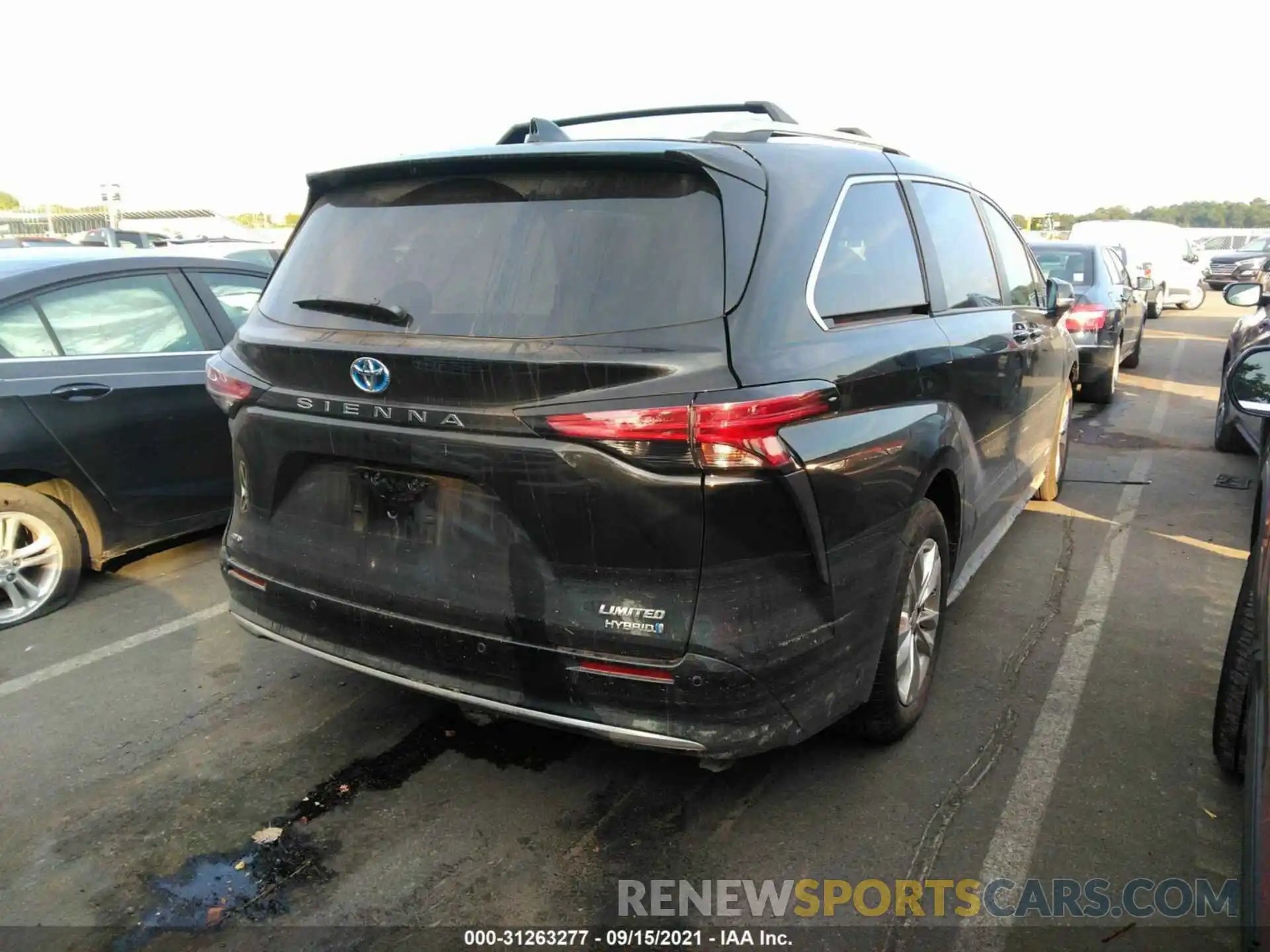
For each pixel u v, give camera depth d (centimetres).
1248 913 179
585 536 246
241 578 321
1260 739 200
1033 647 417
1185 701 370
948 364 342
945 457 335
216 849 288
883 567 293
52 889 271
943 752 335
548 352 245
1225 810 302
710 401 232
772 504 244
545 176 275
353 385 274
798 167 291
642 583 245
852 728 325
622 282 252
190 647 424
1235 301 682
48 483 464
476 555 265
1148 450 802
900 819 298
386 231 296
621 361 238
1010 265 483
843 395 267
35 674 399
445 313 268
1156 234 2183
